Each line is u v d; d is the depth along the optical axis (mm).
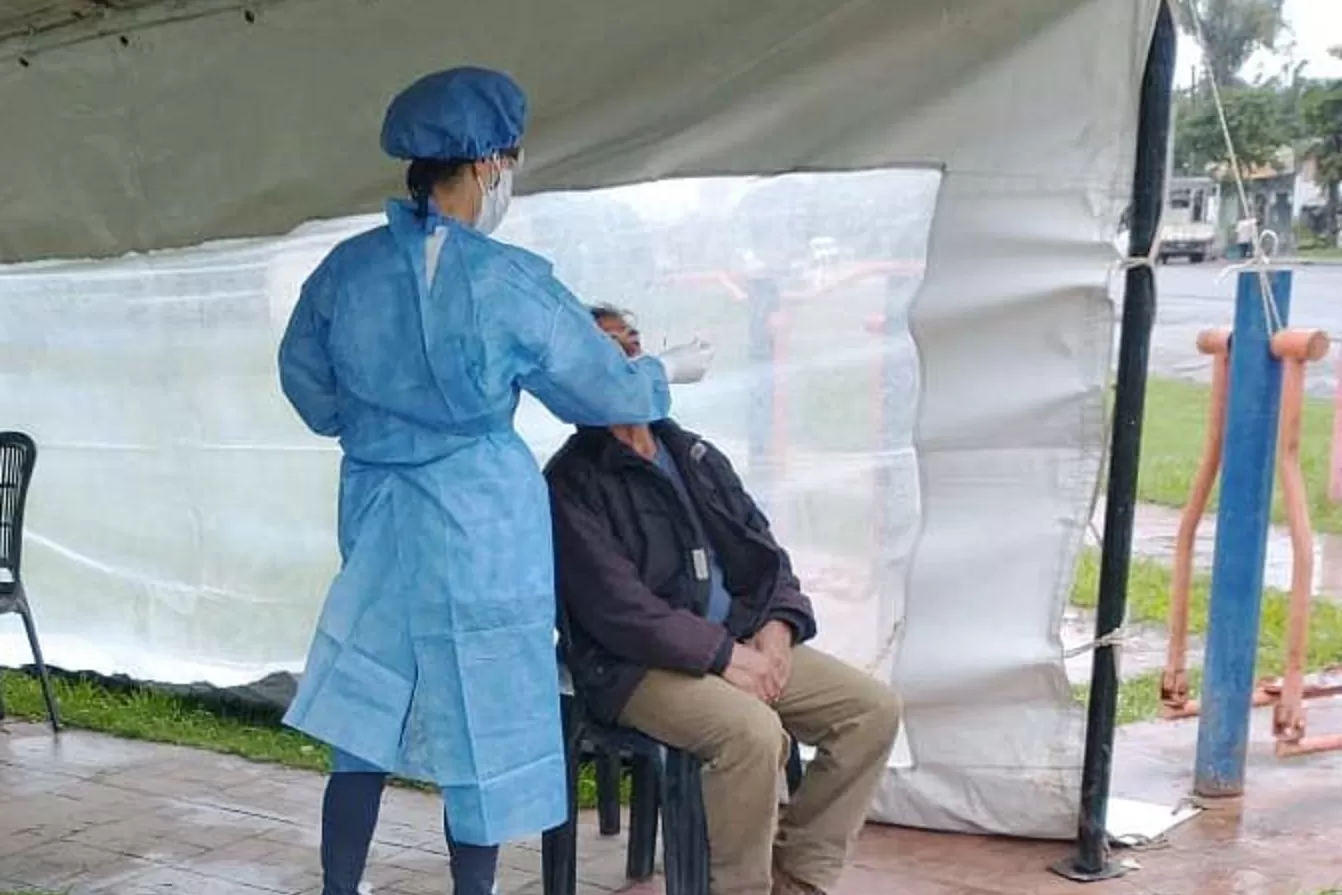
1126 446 3338
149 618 5297
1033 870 3494
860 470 3822
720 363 4000
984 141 3365
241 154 4180
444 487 2607
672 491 2990
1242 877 3420
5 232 4668
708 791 2848
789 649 3012
